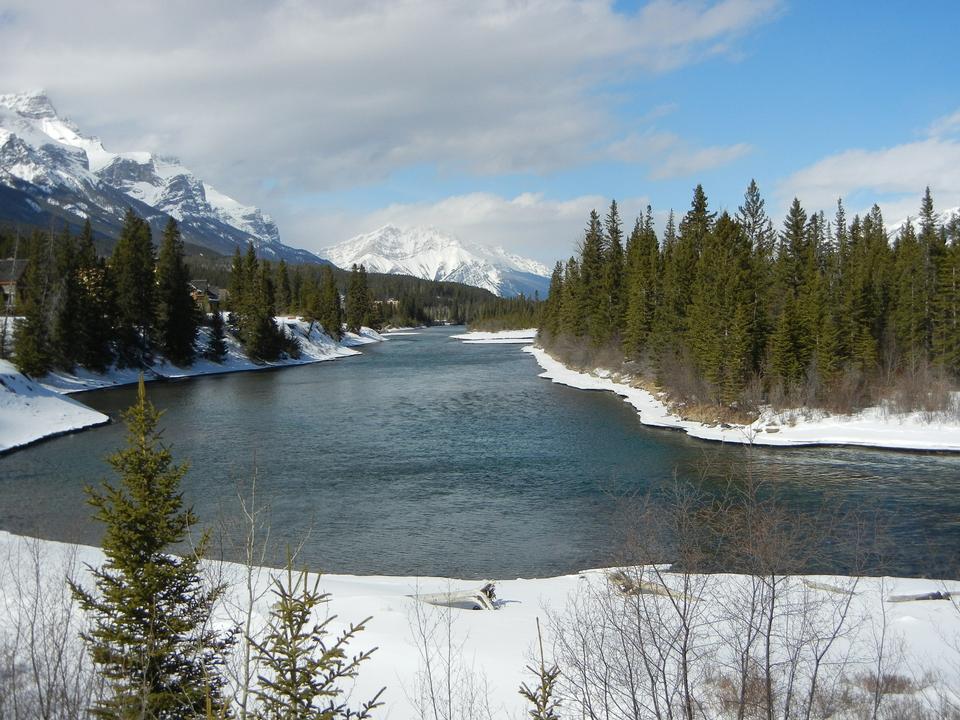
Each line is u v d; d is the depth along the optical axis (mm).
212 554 20734
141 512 9938
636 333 69062
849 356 50125
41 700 8836
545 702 8523
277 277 149500
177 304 82750
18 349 60906
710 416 45719
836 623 13898
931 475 31578
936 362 51812
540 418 48469
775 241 78125
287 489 29438
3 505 26703
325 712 7258
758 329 51406
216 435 42125
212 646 9938
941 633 13844
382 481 30781
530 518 25297
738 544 14156
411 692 11312
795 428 43125
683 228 83812
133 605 9641
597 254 91250
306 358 106250
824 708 9930
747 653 9867
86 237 75438
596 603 14570
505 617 15148
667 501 26094
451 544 22688
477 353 116875
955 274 54156
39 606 12742
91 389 65250
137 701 8820
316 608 15117
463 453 36656
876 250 73938
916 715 10141
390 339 171375
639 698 10539
